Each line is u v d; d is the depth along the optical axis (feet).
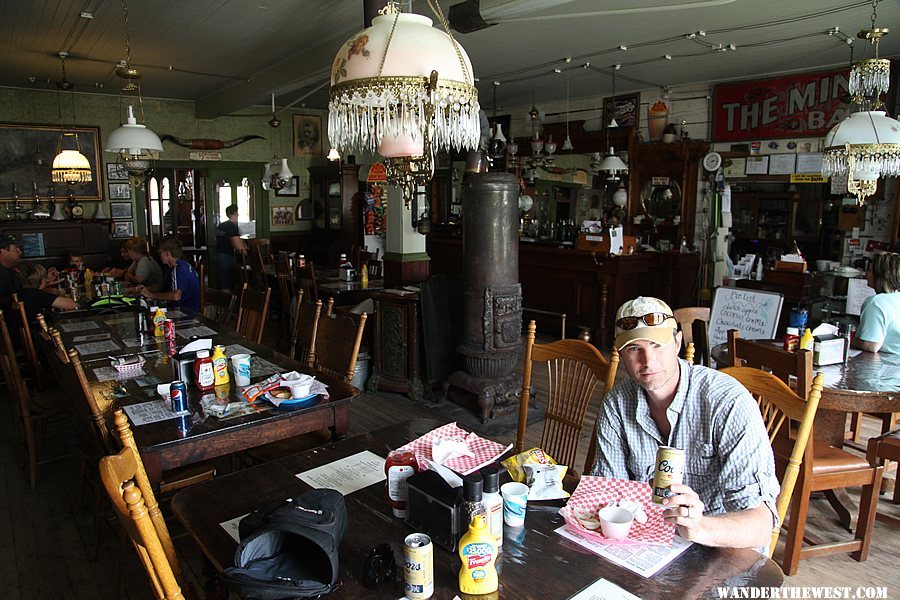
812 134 19.66
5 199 24.13
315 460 6.22
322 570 4.18
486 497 4.50
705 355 11.84
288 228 31.71
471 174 12.86
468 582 3.99
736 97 21.20
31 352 11.64
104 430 6.79
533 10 11.82
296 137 31.30
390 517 5.07
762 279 18.33
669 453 4.43
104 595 7.66
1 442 12.51
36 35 16.48
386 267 17.46
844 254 19.74
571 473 7.08
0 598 7.59
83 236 24.38
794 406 6.07
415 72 4.75
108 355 10.03
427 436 6.46
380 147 5.63
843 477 7.91
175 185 28.53
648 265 20.34
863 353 9.97
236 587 4.01
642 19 14.66
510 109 28.63
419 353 15.06
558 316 21.13
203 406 7.57
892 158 11.51
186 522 5.02
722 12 13.97
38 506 9.88
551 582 4.12
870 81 11.90
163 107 27.50
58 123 25.05
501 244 12.99
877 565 8.12
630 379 5.82
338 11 14.43
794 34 15.83
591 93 24.80
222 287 26.81
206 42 17.26
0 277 14.89
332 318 9.92
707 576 4.18
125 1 13.70
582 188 25.52
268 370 9.12
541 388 15.55
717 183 21.17
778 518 5.37
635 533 4.65
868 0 13.06
